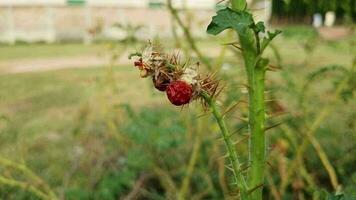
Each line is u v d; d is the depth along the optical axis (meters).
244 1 0.33
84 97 1.69
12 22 4.73
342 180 0.79
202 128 0.78
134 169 0.91
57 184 0.91
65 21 4.85
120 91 1.44
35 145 1.14
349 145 0.89
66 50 3.73
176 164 0.92
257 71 0.33
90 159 0.97
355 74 0.73
